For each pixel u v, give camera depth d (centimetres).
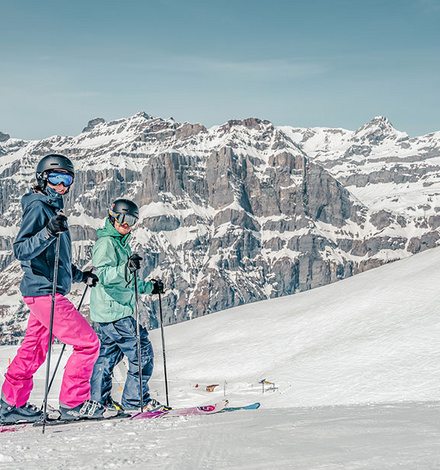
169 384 8131
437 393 6100
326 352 8456
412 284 10569
